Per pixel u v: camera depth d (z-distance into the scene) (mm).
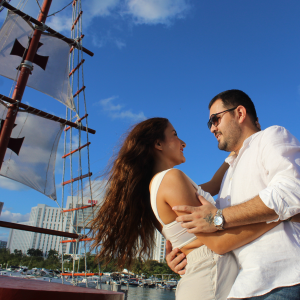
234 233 1353
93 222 1871
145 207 1764
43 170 10781
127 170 1784
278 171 1407
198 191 1645
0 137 8164
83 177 10094
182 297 1429
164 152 1881
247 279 1311
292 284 1232
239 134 2008
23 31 9812
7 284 1094
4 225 6457
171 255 1583
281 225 1379
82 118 10844
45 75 10891
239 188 1660
